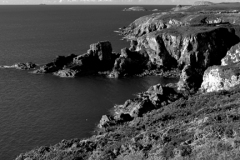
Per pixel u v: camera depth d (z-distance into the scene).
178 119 46.84
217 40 140.38
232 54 114.06
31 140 71.75
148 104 82.81
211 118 37.19
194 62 136.75
